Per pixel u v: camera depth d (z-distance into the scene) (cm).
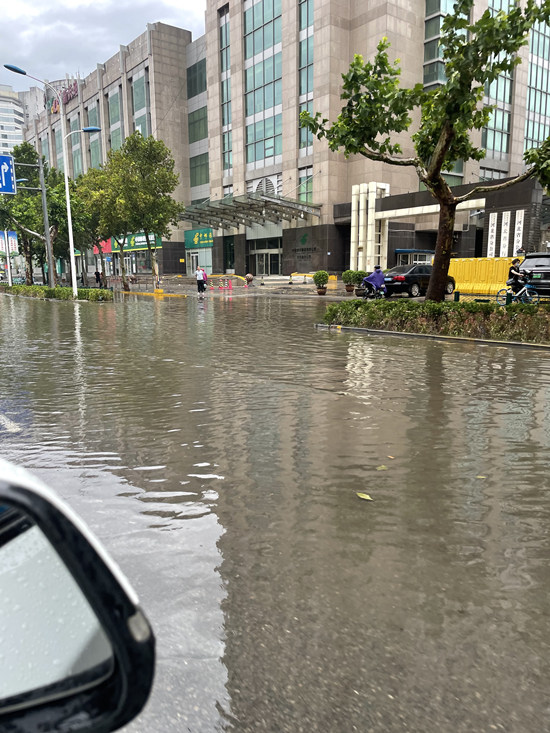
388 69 1398
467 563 304
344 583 283
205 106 5834
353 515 366
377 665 219
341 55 4247
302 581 285
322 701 199
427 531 343
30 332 1545
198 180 6100
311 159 4456
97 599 76
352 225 4122
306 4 4359
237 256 5438
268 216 4731
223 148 5500
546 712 194
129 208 3591
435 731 184
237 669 216
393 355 1088
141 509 375
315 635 239
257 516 364
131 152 3647
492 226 3133
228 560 306
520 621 251
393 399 706
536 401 695
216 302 3003
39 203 3875
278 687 206
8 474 78
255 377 855
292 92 4534
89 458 484
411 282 2691
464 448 509
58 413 641
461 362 1002
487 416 622
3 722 76
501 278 2736
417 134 1513
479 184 3353
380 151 1493
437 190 1458
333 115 4238
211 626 245
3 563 82
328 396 724
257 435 551
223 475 441
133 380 833
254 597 269
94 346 1224
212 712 193
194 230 5988
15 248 6756
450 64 1261
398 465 464
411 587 279
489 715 192
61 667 79
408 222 4375
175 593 272
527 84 5109
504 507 380
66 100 7831
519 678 212
